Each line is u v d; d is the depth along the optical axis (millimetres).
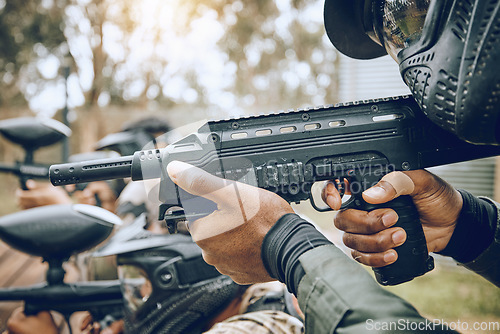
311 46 9773
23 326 1381
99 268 1738
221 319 1209
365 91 4949
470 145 1072
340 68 5176
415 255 1020
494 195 4426
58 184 936
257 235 812
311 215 4637
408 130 1074
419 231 1024
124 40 6000
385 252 991
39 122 2072
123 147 1916
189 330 1199
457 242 1112
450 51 782
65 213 1298
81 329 1459
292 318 979
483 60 737
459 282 3678
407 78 907
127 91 7531
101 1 5469
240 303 1208
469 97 767
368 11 1000
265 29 9961
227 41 9672
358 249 1025
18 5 9109
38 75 9852
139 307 1237
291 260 730
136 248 1182
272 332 923
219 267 879
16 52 9453
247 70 9984
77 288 1395
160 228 1251
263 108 9766
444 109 830
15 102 10234
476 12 733
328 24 1093
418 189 1050
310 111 1056
